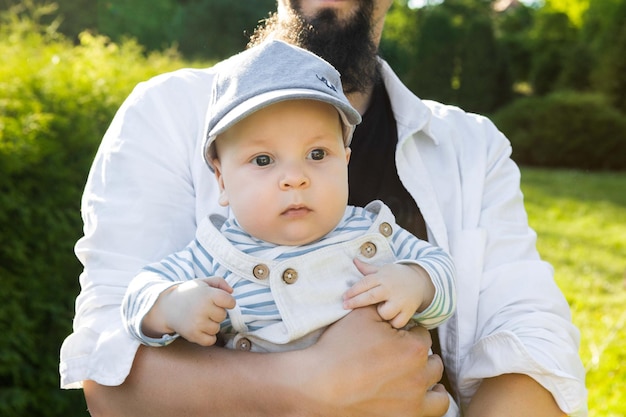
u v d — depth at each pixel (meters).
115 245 1.94
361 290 1.74
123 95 4.79
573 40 20.22
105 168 2.04
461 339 2.11
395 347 1.74
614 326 5.78
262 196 1.70
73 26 16.05
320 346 1.72
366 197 2.25
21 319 3.78
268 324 1.76
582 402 1.93
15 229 3.78
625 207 11.05
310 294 1.75
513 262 2.15
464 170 2.27
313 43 2.24
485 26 18.06
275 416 1.69
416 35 22.03
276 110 1.71
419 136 2.29
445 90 18.06
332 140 1.74
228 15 16.92
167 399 1.73
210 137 1.74
